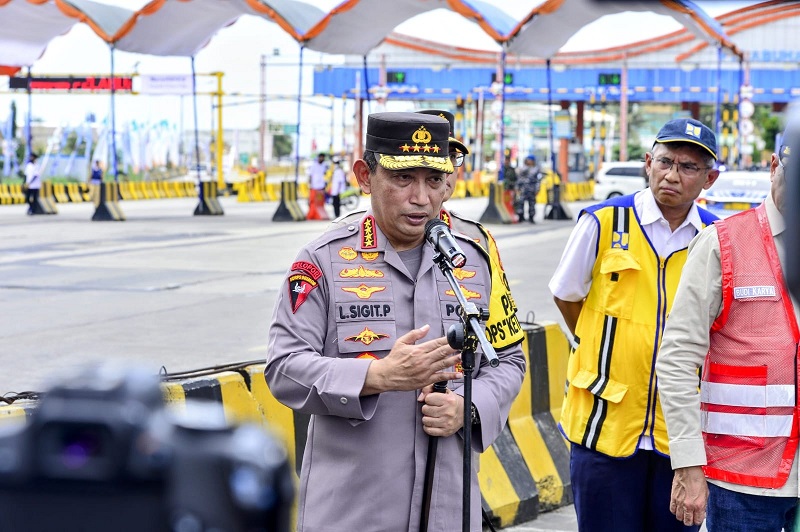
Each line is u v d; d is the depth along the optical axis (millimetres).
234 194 47406
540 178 28438
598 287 4000
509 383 3021
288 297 2951
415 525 2865
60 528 944
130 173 57750
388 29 24781
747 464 3285
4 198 37000
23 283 14227
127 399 954
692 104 52469
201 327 10867
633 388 3926
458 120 48688
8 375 8492
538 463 5938
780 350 3264
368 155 2930
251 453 989
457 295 2754
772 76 47844
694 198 3932
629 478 3949
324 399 2781
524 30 24047
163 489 954
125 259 17312
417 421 2891
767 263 3289
